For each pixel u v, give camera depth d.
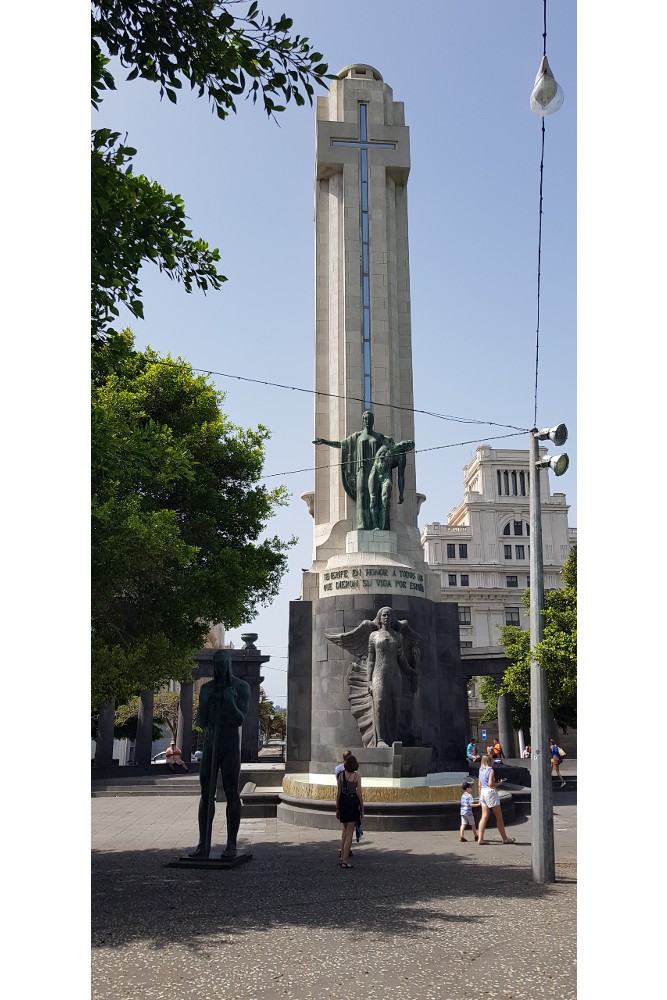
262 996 6.59
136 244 9.59
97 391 16.17
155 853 14.45
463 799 16.75
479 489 85.69
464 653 43.66
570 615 13.56
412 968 7.35
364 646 22.81
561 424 12.52
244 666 44.03
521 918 9.30
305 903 10.11
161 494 18.27
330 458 28.75
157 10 8.16
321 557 27.00
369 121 31.31
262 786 24.66
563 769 38.88
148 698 40.47
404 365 30.33
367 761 20.31
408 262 31.44
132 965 7.42
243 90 8.83
